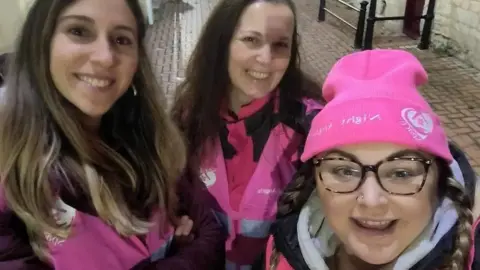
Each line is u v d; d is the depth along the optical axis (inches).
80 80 20.6
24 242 20.9
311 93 32.9
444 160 17.8
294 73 31.5
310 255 19.3
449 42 109.3
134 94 24.6
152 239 23.9
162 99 26.0
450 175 18.3
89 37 20.6
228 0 29.5
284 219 21.4
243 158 31.0
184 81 34.1
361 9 113.4
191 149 31.9
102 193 21.8
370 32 111.7
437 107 83.1
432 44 113.6
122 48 21.5
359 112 17.1
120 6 21.0
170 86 85.9
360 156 17.2
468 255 17.8
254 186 30.3
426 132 16.9
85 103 20.7
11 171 20.6
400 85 17.9
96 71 20.3
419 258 17.7
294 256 19.8
